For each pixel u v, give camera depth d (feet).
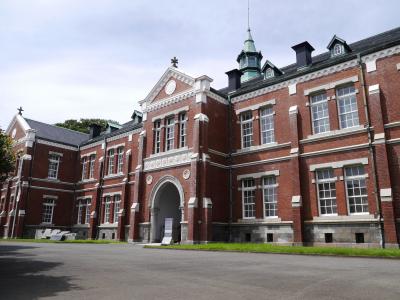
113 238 102.32
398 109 55.88
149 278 26.53
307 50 74.69
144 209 82.89
